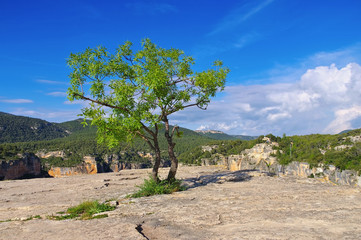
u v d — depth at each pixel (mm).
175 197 11570
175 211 9047
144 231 7188
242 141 176375
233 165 154625
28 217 9883
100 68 13508
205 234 6676
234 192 11992
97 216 8906
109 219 8430
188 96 14328
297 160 118938
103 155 181250
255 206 9180
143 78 13305
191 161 170250
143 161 193875
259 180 16047
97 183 18453
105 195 13828
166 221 7957
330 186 12891
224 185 14836
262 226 7008
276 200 10062
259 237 6109
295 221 7320
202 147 178125
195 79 14438
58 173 160625
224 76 14586
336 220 7230
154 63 14266
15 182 20750
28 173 143875
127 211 9266
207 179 17406
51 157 168750
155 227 7457
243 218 7914
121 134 13906
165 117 14523
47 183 19359
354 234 6082
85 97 13055
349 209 8344
